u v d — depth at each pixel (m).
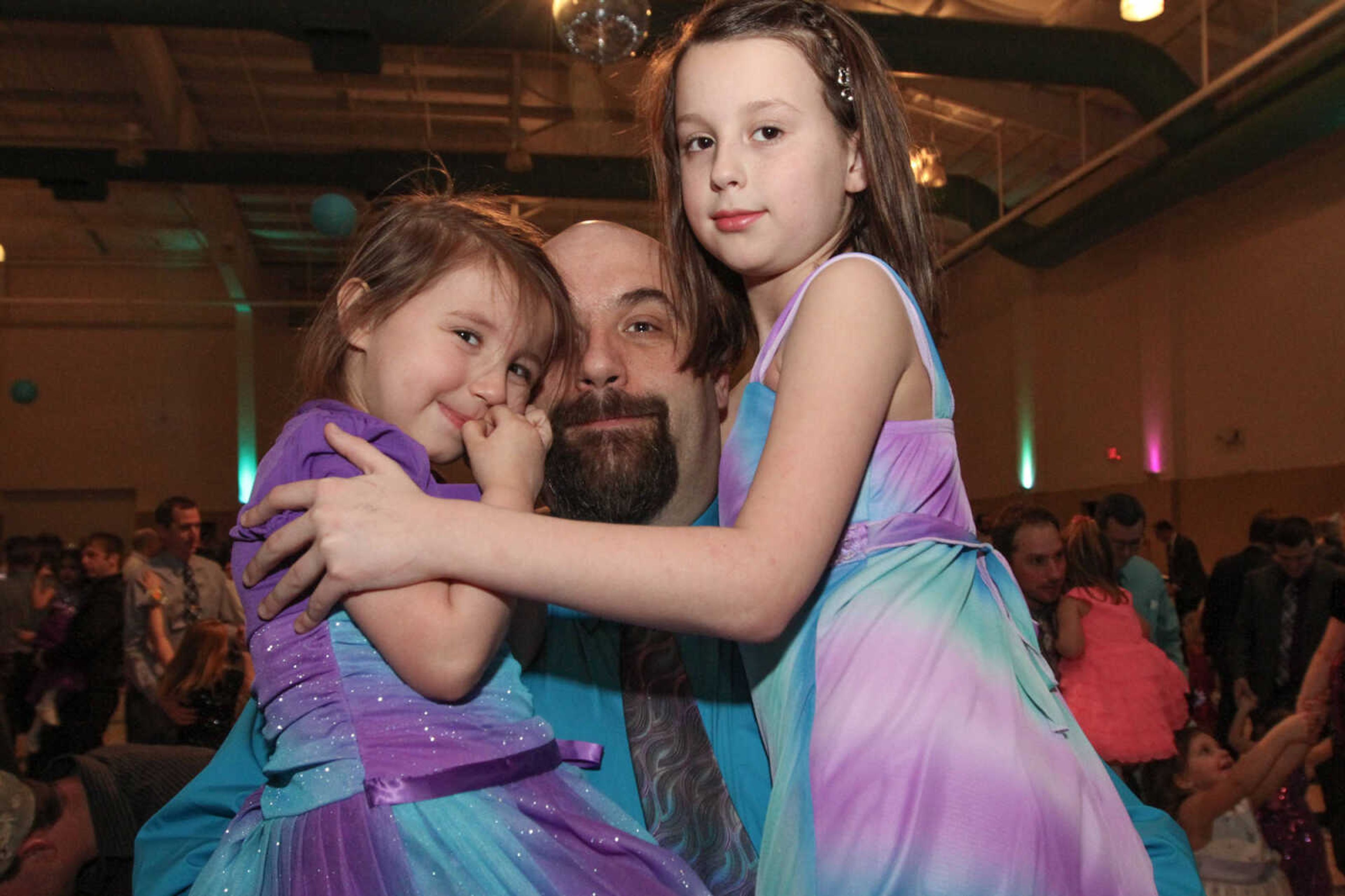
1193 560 8.15
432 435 1.13
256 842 1.01
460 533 0.90
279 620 1.03
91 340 16.62
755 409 1.14
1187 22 9.67
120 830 1.65
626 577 0.86
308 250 16.50
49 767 1.71
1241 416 10.30
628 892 0.97
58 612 6.34
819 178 1.10
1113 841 1.00
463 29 7.87
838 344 1.00
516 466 1.03
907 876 0.92
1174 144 9.34
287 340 16.95
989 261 14.46
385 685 1.00
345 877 0.92
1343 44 7.81
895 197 1.15
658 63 1.29
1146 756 2.72
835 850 0.95
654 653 1.26
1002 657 1.05
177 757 1.78
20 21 9.28
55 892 1.59
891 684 0.99
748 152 1.10
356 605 0.95
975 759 0.96
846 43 1.12
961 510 1.17
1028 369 13.60
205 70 11.55
